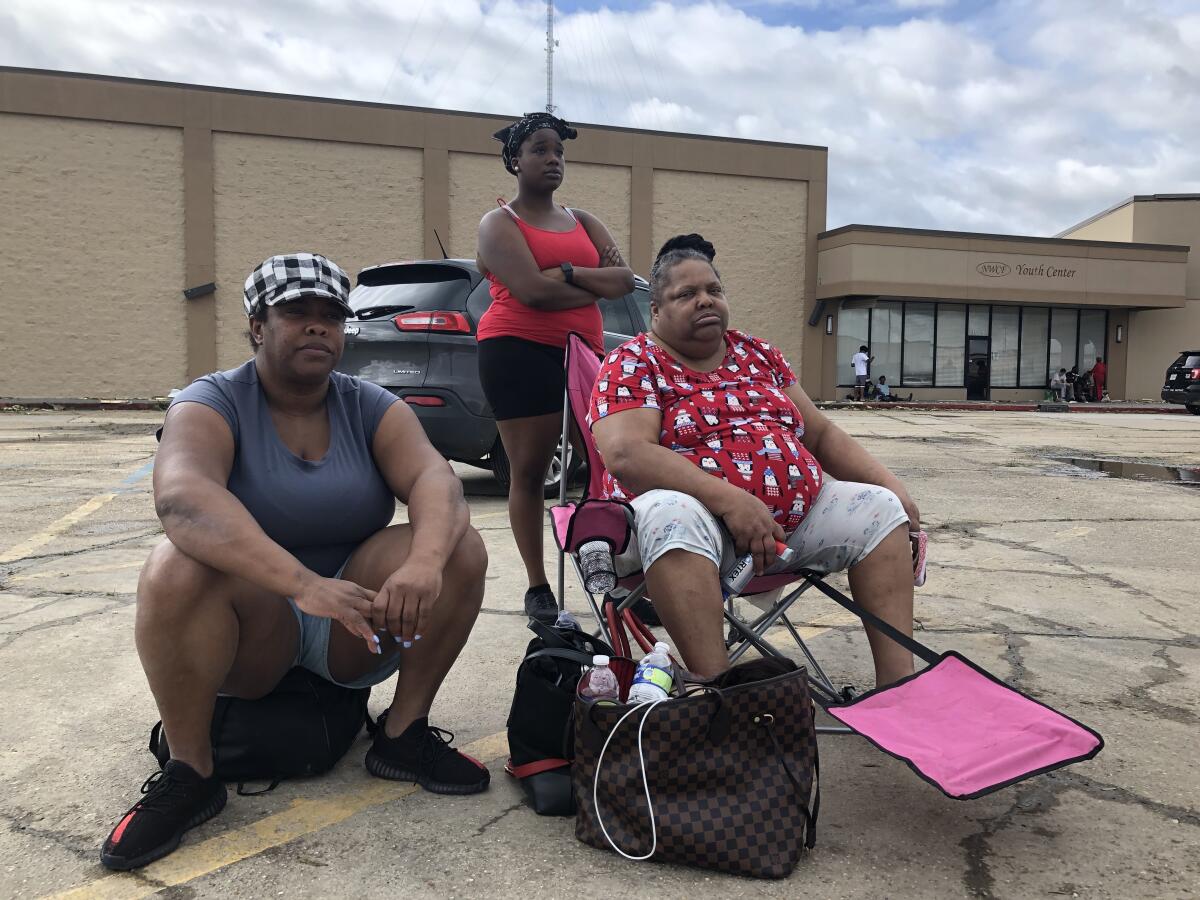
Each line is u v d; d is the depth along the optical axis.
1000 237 23.75
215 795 1.89
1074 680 2.75
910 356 25.03
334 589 1.74
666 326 2.48
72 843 1.80
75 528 5.00
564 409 3.10
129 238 18.53
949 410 21.17
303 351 1.89
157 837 1.74
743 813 1.70
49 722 2.39
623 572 2.33
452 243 20.55
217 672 1.79
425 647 2.03
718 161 22.52
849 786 2.08
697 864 1.70
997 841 1.83
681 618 2.01
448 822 1.89
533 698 1.99
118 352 18.67
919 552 2.37
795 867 1.72
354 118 19.59
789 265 23.50
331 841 1.81
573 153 21.34
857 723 1.88
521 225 3.23
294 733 2.04
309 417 2.04
